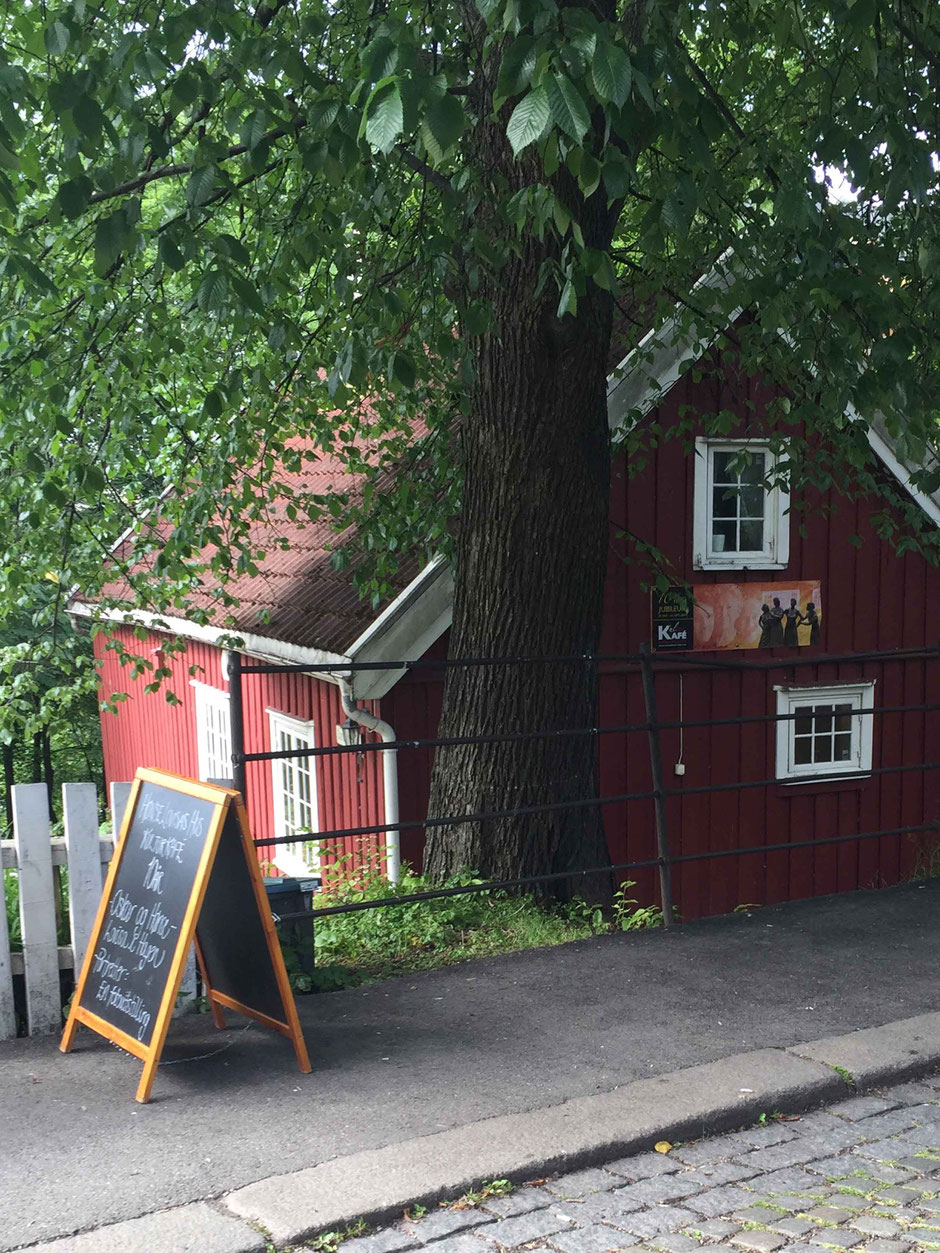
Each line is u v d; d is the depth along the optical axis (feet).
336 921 20.72
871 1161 12.21
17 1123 12.66
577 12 12.78
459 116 12.17
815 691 35.63
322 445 28.17
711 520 33.58
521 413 21.24
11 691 30.40
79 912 15.83
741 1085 13.52
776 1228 10.78
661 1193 11.47
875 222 22.70
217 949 15.21
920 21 20.90
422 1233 10.67
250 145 16.33
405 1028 15.49
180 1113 12.89
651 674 20.80
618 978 17.49
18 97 15.76
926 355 19.83
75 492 24.36
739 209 22.24
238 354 26.71
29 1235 10.31
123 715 57.82
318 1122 12.61
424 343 26.61
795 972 17.79
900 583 36.94
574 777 22.38
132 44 16.67
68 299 24.39
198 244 17.35
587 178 13.87
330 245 21.59
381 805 29.63
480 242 18.92
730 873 34.86
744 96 26.23
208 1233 10.36
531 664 21.86
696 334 29.40
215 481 25.85
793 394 28.09
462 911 20.75
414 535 26.84
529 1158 11.74
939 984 17.24
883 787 37.37
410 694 29.32
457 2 20.88
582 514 21.80
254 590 35.47
